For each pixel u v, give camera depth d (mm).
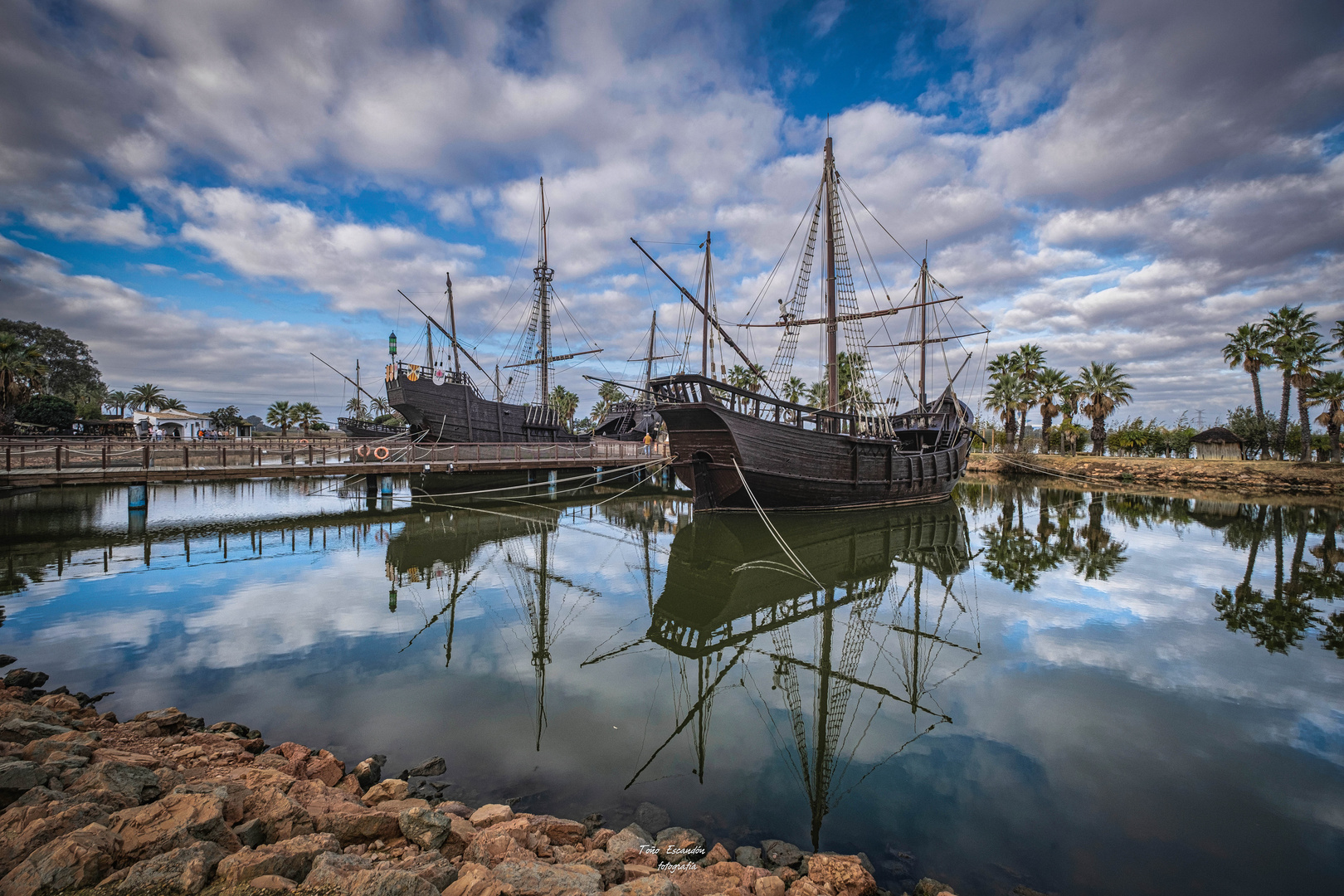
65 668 8625
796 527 23688
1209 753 6633
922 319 39469
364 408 74375
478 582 14414
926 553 19312
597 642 10438
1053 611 12688
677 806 5648
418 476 32281
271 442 32594
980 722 7469
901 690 8508
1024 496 38719
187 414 63344
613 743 6828
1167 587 14781
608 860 4375
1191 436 63188
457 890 3463
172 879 3105
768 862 4832
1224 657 9789
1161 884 4605
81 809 3621
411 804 5023
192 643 9789
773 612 12617
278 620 11109
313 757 5926
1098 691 8453
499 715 7430
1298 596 13875
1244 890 4523
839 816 5523
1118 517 28141
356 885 3213
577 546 19609
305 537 20188
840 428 28281
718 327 22922
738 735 7078
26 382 41094
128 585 13570
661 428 45781
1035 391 61312
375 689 8133
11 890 2881
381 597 12859
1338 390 42969
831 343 26484
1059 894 4484
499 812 5012
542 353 44250
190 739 6066
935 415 36375
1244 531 23797
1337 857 4906
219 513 25172
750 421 22469
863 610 12828
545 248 44375
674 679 8812
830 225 26156
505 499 32031
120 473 21109
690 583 14984
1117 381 57000
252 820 4137
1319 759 6531
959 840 5180
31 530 20594
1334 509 30875
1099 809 5617
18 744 4969
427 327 38469
